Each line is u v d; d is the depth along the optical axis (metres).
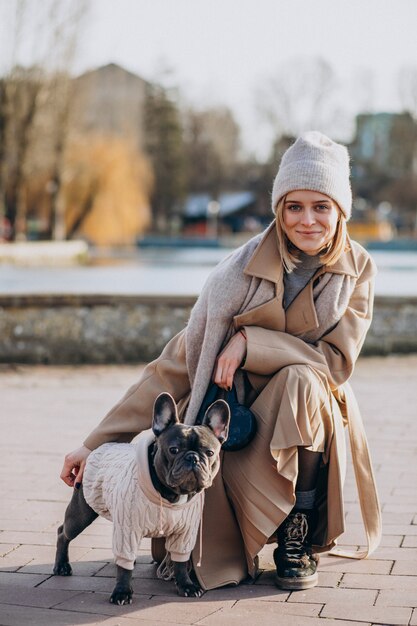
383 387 9.91
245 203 82.31
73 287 24.80
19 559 4.51
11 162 45.34
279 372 4.12
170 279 28.72
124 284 26.08
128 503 3.77
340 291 4.26
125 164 53.22
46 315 11.71
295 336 4.28
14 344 11.70
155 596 4.00
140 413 4.34
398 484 5.86
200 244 62.97
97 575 4.29
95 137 53.25
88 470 4.03
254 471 4.11
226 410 3.80
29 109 44.44
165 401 3.76
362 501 4.41
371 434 7.42
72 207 52.25
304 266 4.24
